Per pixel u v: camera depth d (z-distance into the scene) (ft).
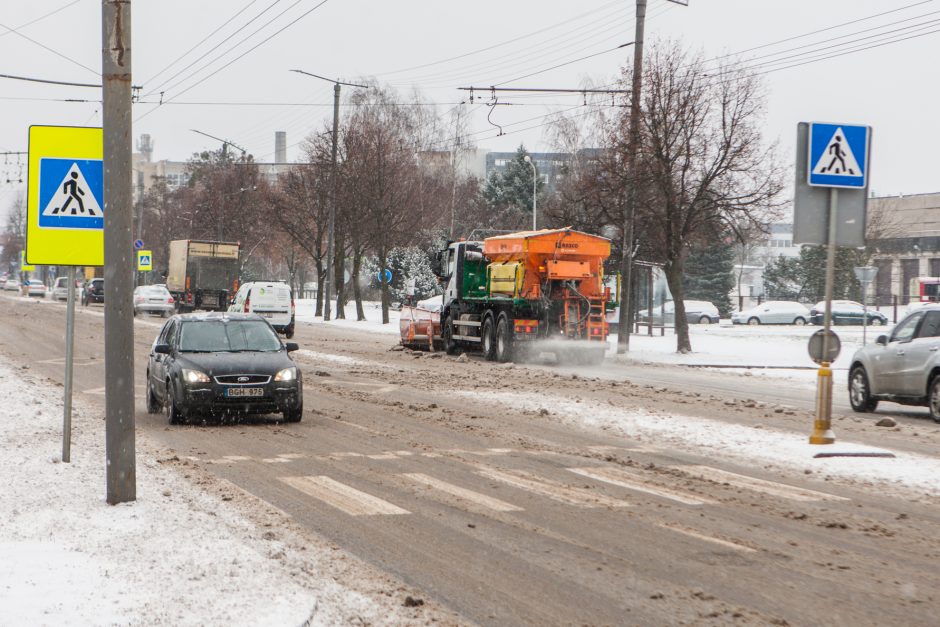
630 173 139.23
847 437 65.05
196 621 24.99
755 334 225.97
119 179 38.37
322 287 264.31
